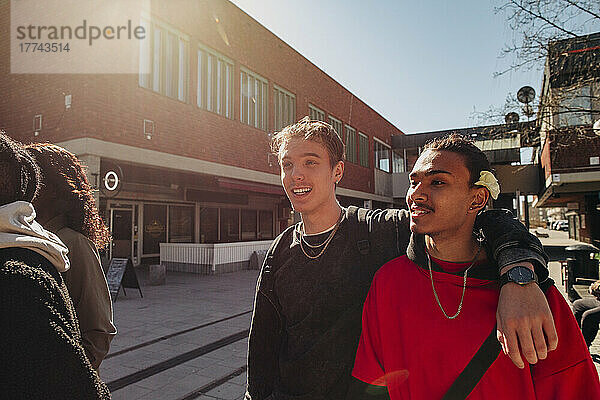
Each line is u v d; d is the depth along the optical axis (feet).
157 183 43.50
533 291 3.07
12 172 3.63
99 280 5.74
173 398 11.82
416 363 3.65
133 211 45.75
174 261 42.27
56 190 5.93
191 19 38.70
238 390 12.37
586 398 3.14
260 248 46.26
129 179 38.81
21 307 2.82
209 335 18.35
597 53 21.95
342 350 4.60
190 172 38.17
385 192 85.51
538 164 62.18
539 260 3.21
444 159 3.58
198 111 38.83
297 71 56.29
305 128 5.22
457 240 3.69
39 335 2.79
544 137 26.45
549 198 62.34
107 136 30.32
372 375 3.98
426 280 3.88
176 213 50.90
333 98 66.08
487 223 3.77
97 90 29.91
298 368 4.70
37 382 2.67
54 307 3.08
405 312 3.84
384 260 4.76
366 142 78.69
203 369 14.08
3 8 35.06
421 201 3.63
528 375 3.27
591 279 30.17
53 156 6.07
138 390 12.35
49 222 5.81
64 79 30.53
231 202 54.49
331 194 5.24
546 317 2.91
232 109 44.06
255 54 47.80
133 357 15.33
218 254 40.16
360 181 74.18
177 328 19.53
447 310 3.65
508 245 3.37
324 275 4.85
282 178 5.35
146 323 20.51
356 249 4.91
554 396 3.21
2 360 2.66
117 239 43.98
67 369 2.85
